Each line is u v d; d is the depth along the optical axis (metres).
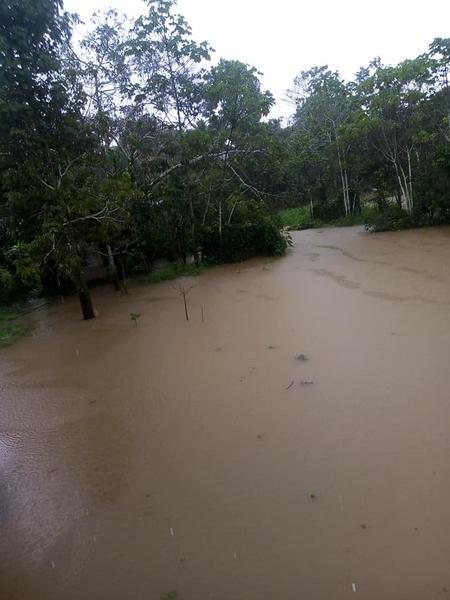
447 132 15.66
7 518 3.40
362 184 20.98
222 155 13.91
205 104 13.88
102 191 8.26
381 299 7.66
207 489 3.45
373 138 17.44
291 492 3.31
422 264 9.93
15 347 7.52
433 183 15.23
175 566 2.81
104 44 13.12
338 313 7.21
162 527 3.13
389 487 3.24
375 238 14.91
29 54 7.52
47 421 4.85
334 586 2.56
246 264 12.93
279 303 8.27
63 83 8.09
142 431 4.39
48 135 7.89
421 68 14.59
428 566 2.62
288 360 5.60
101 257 12.04
